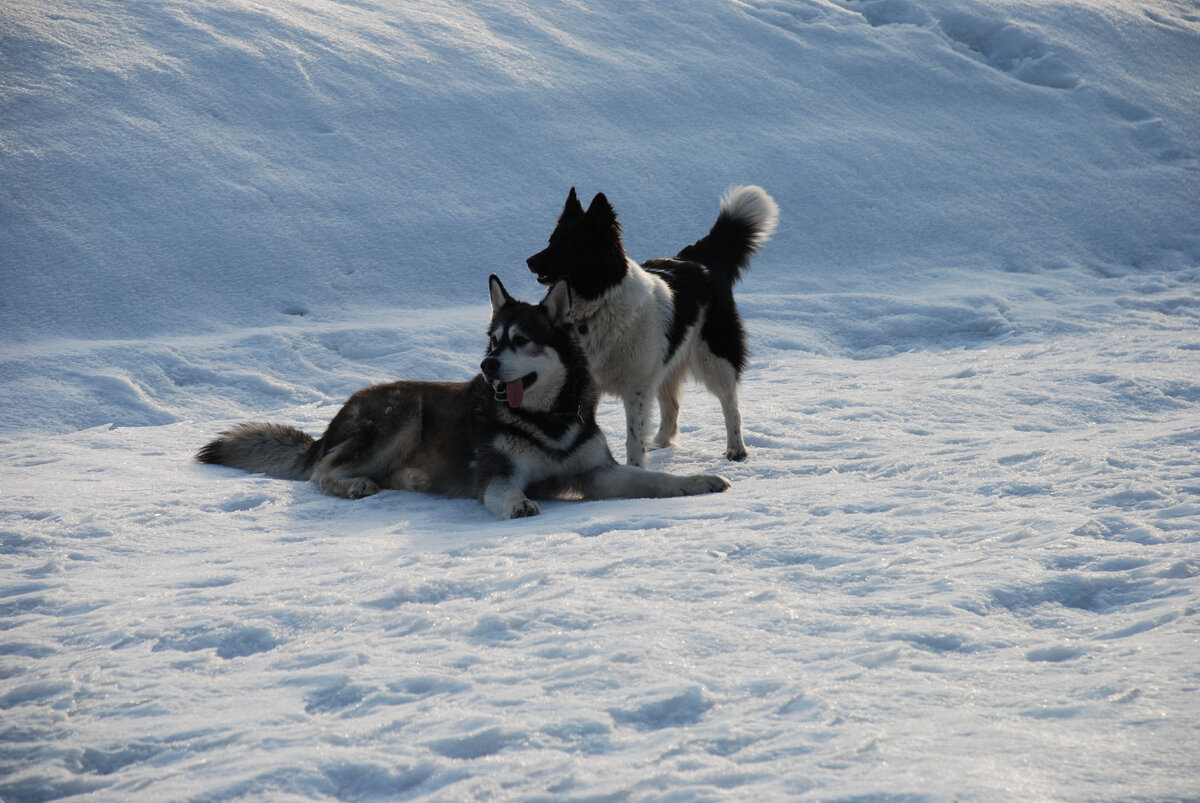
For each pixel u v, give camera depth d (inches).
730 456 404.5
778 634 179.6
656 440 445.4
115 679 171.2
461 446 355.9
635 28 1374.3
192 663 179.6
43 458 422.9
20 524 297.4
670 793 121.7
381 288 858.8
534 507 310.0
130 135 948.6
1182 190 1218.6
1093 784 116.0
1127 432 386.0
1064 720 136.3
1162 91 1470.2
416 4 1320.1
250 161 962.7
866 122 1262.3
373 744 141.3
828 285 938.1
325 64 1119.0
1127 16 1649.9
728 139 1163.3
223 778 131.3
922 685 152.7
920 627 177.6
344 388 636.7
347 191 959.0
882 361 679.1
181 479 373.1
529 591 211.5
